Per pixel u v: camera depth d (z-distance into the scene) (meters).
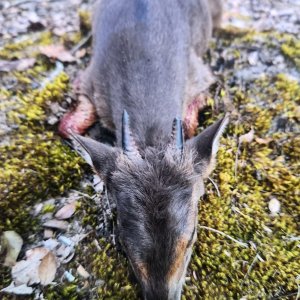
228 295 0.31
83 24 0.51
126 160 0.28
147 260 0.25
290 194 0.36
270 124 0.41
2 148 0.38
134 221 0.26
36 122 0.40
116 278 0.32
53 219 0.35
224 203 0.36
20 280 0.32
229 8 0.56
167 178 0.26
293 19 0.54
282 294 0.31
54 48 0.48
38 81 0.44
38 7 0.54
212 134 0.29
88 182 0.37
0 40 0.49
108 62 0.39
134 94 0.35
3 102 0.42
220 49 0.49
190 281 0.32
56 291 0.31
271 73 0.47
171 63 0.37
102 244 0.33
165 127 0.33
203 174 0.29
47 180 0.37
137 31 0.38
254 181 0.37
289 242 0.34
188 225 0.26
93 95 0.41
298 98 0.44
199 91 0.42
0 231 0.34
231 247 0.33
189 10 0.42
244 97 0.44
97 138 0.41
